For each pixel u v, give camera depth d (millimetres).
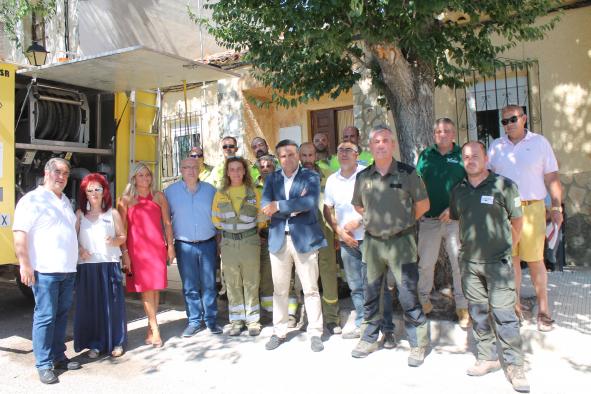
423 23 5121
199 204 5691
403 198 4520
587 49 7711
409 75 5648
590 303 5562
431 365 4559
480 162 4215
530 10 5516
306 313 5543
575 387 3990
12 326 6336
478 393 3984
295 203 4941
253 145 6902
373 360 4738
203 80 6910
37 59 8406
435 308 5434
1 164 5621
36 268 4504
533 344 4688
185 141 11266
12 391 4355
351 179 5184
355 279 5293
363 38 5184
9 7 11727
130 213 5383
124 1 11969
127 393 4258
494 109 8438
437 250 5156
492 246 4180
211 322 5738
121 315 5172
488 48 5875
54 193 4668
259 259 5605
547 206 5430
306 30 4820
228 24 6926
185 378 4531
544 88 8023
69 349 5418
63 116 6887
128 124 7383
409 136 5734
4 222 5625
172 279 8133
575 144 7832
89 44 12125
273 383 4344
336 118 10508
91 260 5074
